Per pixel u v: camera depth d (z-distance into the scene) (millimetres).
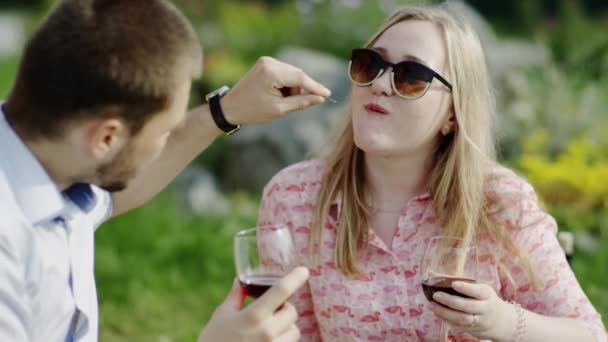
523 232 2631
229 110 2619
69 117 1861
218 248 5941
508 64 8234
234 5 12094
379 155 2666
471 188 2641
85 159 1933
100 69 1818
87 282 2174
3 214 1878
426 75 2547
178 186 7219
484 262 2668
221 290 5449
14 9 21016
